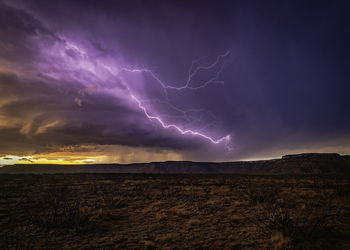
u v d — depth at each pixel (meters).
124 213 8.11
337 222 6.20
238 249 4.59
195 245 4.90
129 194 12.43
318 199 10.05
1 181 19.41
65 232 5.84
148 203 10.00
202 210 8.39
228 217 7.36
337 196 10.99
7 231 5.93
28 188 14.60
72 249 4.69
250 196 10.65
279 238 4.83
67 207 7.86
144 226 6.47
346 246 4.53
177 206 9.28
